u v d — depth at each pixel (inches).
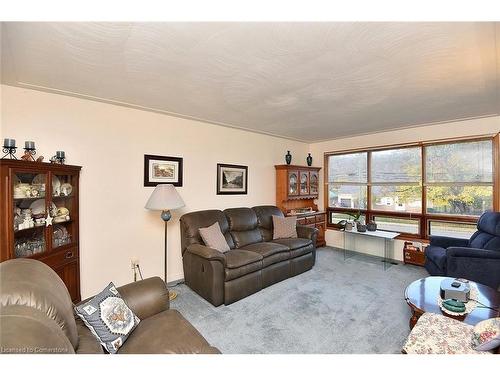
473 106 111.9
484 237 113.9
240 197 161.6
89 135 102.4
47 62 69.9
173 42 60.5
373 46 62.5
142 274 118.0
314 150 211.8
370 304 100.3
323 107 113.2
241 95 97.7
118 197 110.5
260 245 130.6
